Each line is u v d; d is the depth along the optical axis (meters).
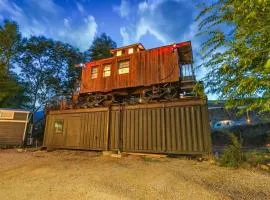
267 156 7.44
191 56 12.18
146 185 4.64
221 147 12.67
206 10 3.50
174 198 3.78
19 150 12.44
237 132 15.32
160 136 9.13
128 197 3.87
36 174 6.04
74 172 6.20
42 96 24.48
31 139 15.93
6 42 21.48
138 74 13.05
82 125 11.60
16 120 15.12
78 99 15.53
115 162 7.93
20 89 20.66
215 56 3.23
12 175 6.03
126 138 9.96
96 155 9.98
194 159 8.22
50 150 12.16
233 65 2.93
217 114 18.84
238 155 6.77
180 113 8.96
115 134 10.32
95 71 15.25
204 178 5.17
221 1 3.33
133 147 9.64
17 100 22.75
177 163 7.44
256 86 2.54
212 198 3.71
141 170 6.26
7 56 21.38
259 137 13.91
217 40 3.31
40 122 22.95
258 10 2.49
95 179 5.27
